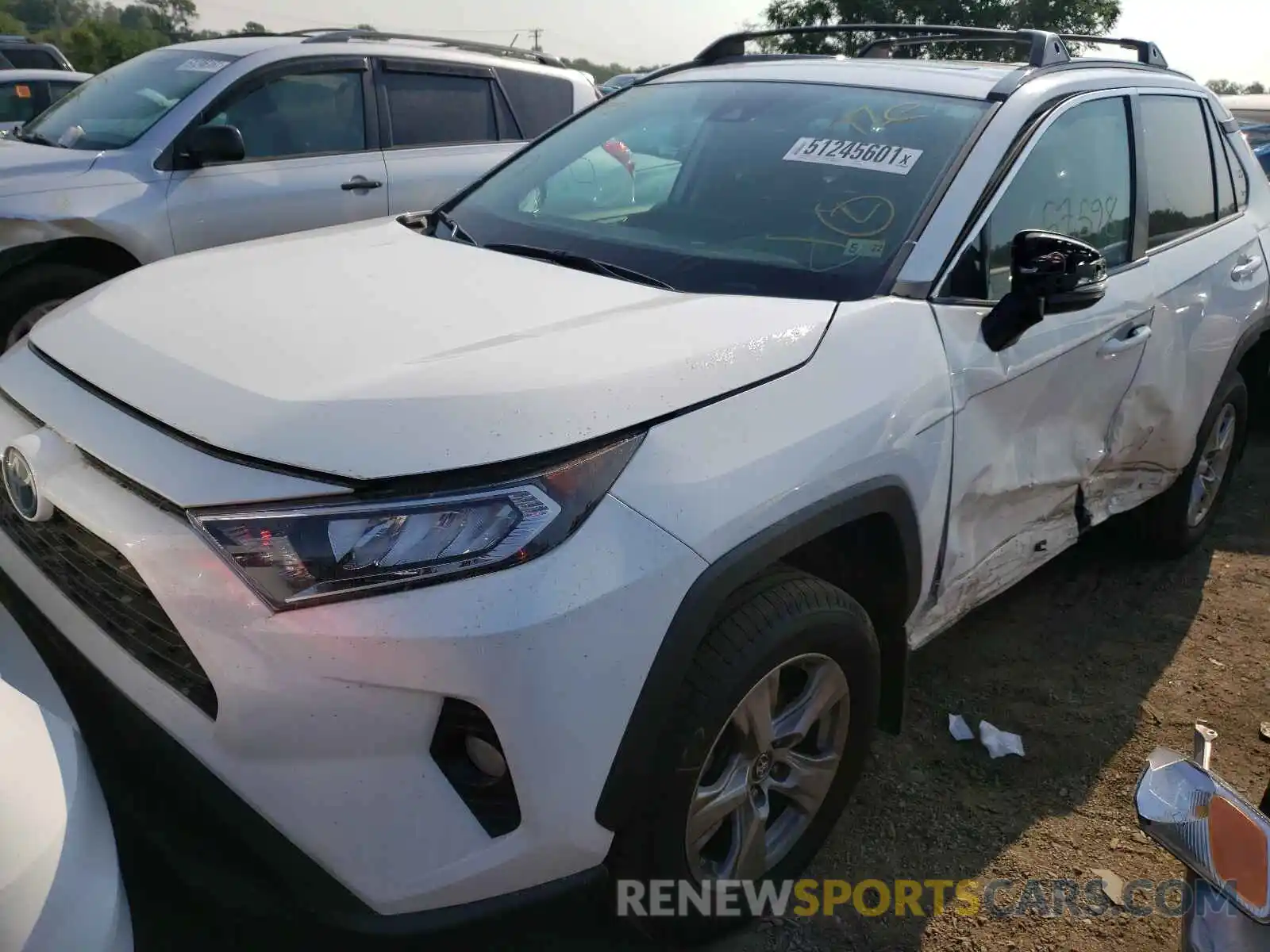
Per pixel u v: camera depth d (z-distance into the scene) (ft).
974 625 12.41
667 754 6.36
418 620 5.41
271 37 19.58
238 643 5.49
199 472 5.77
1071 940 7.95
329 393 5.97
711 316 7.30
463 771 5.81
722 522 6.23
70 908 4.77
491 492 5.63
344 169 19.16
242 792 5.66
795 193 9.22
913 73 10.32
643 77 12.16
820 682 7.45
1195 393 12.19
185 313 7.38
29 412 6.95
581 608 5.64
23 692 5.75
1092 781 9.78
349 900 5.73
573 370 6.28
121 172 16.66
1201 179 12.91
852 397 7.22
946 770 9.78
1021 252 8.32
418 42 21.34
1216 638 12.44
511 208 10.44
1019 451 9.27
